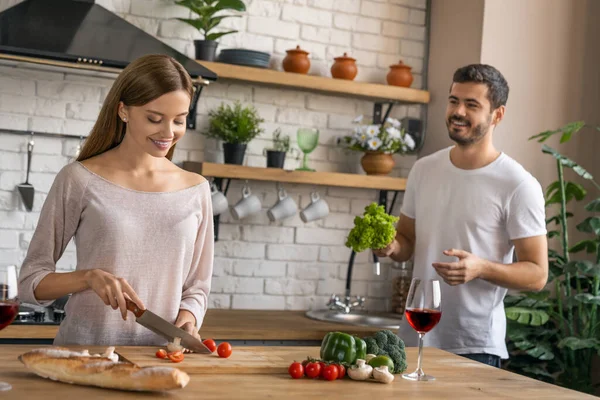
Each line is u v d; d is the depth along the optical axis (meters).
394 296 3.96
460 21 4.04
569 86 4.13
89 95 3.64
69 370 1.62
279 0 3.98
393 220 2.84
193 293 2.23
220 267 3.90
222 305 3.91
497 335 2.97
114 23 3.41
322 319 3.67
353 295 4.18
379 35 4.19
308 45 4.05
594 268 3.59
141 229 2.09
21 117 3.54
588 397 1.85
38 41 3.08
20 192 3.51
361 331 3.44
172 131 2.02
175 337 1.93
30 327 2.98
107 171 2.12
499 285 2.82
